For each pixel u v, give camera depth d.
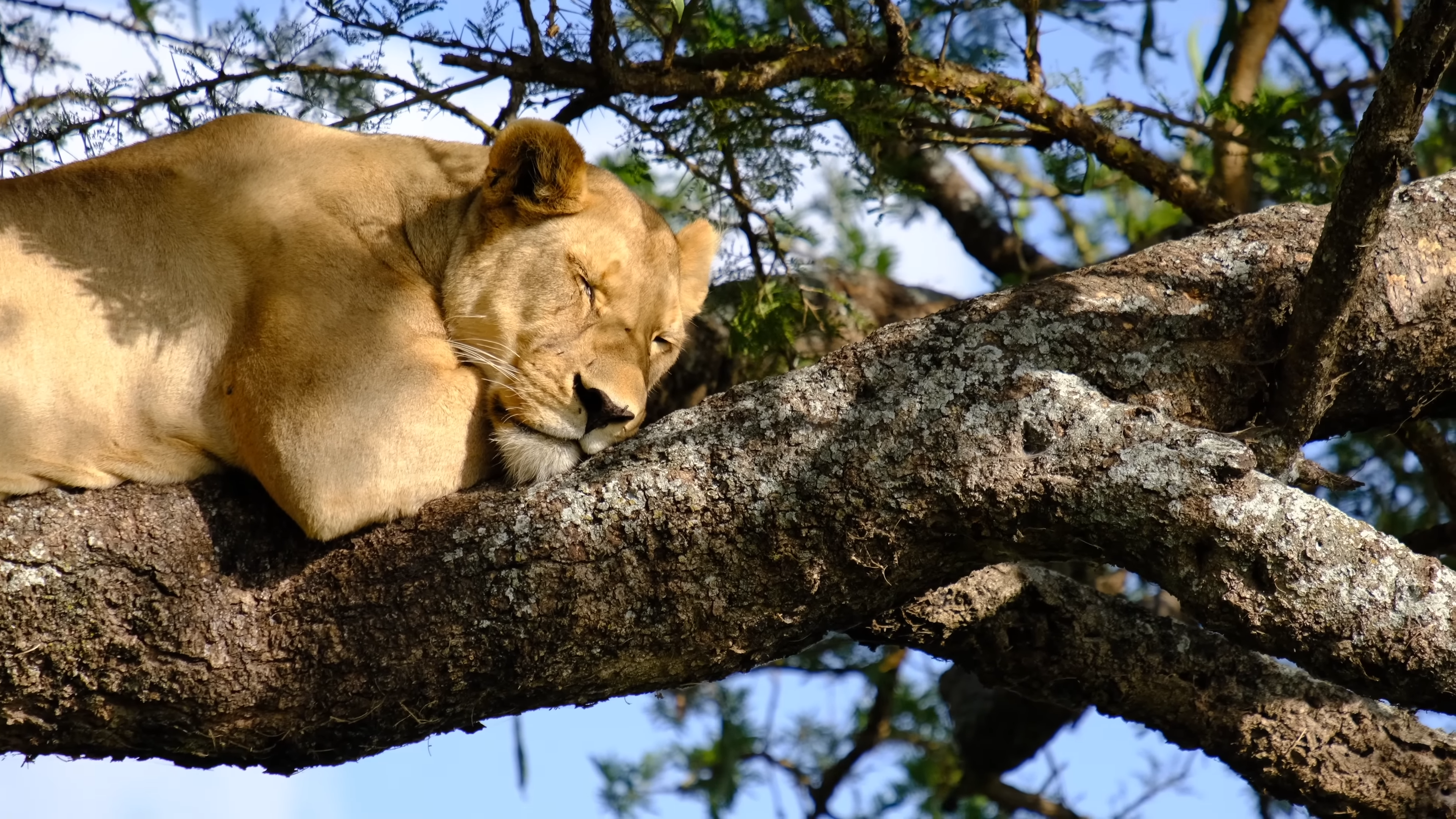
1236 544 5.82
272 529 6.66
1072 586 7.65
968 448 6.23
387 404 7.09
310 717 6.36
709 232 9.39
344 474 6.83
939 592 7.44
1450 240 7.02
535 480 7.50
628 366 7.85
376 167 7.93
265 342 7.09
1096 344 6.69
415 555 6.42
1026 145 10.30
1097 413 6.19
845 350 6.73
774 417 6.48
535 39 8.69
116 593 6.20
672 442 6.52
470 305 7.80
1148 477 5.95
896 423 6.34
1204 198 10.34
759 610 6.40
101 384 7.11
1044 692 7.74
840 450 6.32
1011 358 6.54
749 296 10.05
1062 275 7.07
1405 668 5.71
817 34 9.95
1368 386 7.04
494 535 6.37
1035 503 6.13
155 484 7.05
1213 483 5.89
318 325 7.18
